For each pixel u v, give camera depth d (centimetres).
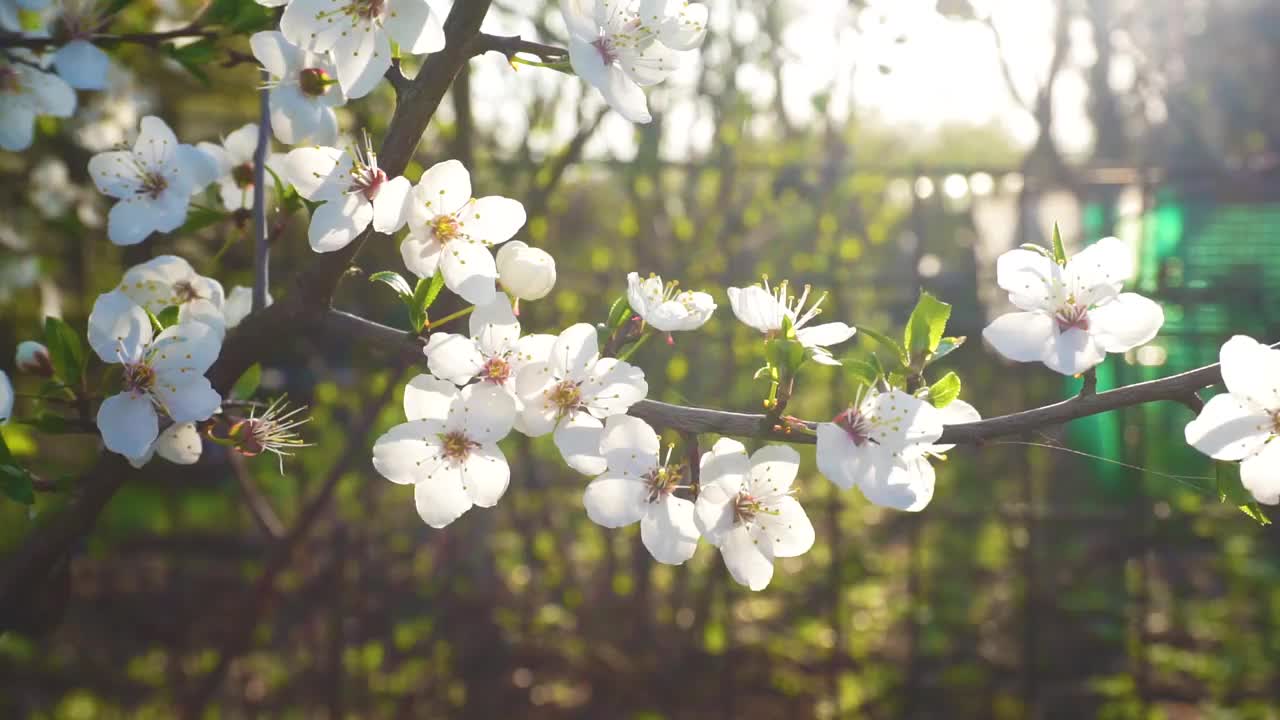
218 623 575
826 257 536
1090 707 538
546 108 498
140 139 168
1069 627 609
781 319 151
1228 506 644
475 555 526
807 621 608
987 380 711
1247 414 128
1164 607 636
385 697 518
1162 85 937
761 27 539
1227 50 955
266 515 321
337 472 319
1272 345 135
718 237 525
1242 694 538
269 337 144
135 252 279
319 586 538
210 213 175
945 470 726
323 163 135
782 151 553
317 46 133
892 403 134
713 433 137
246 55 181
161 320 148
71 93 194
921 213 503
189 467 632
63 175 375
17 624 157
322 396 482
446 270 136
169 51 180
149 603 599
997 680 566
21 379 268
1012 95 738
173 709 509
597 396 136
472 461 140
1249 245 688
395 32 134
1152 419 738
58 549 150
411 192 136
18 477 146
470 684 514
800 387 528
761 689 547
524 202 467
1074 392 697
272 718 506
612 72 142
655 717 515
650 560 548
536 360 136
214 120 446
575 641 553
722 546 144
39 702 512
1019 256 143
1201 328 623
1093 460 704
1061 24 732
